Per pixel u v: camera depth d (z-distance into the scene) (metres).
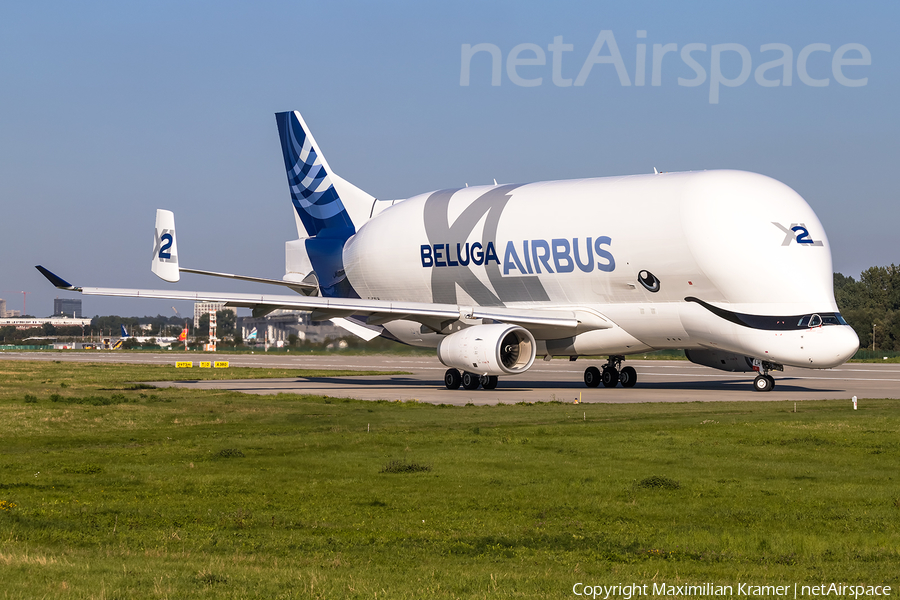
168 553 34.66
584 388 131.38
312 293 164.25
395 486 49.66
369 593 28.39
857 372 165.75
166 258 127.69
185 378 159.75
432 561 33.66
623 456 59.31
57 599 26.67
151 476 53.25
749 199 114.12
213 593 28.08
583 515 42.38
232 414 89.81
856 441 64.44
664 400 105.38
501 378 157.75
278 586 29.09
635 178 124.75
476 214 136.88
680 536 37.81
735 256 111.94
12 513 42.41
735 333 114.31
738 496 46.22
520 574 31.44
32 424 81.38
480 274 135.62
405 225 146.12
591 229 122.44
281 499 46.41
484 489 48.66
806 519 41.03
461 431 73.94
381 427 78.12
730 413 86.50
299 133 168.00
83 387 132.38
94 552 34.66
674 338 120.88
